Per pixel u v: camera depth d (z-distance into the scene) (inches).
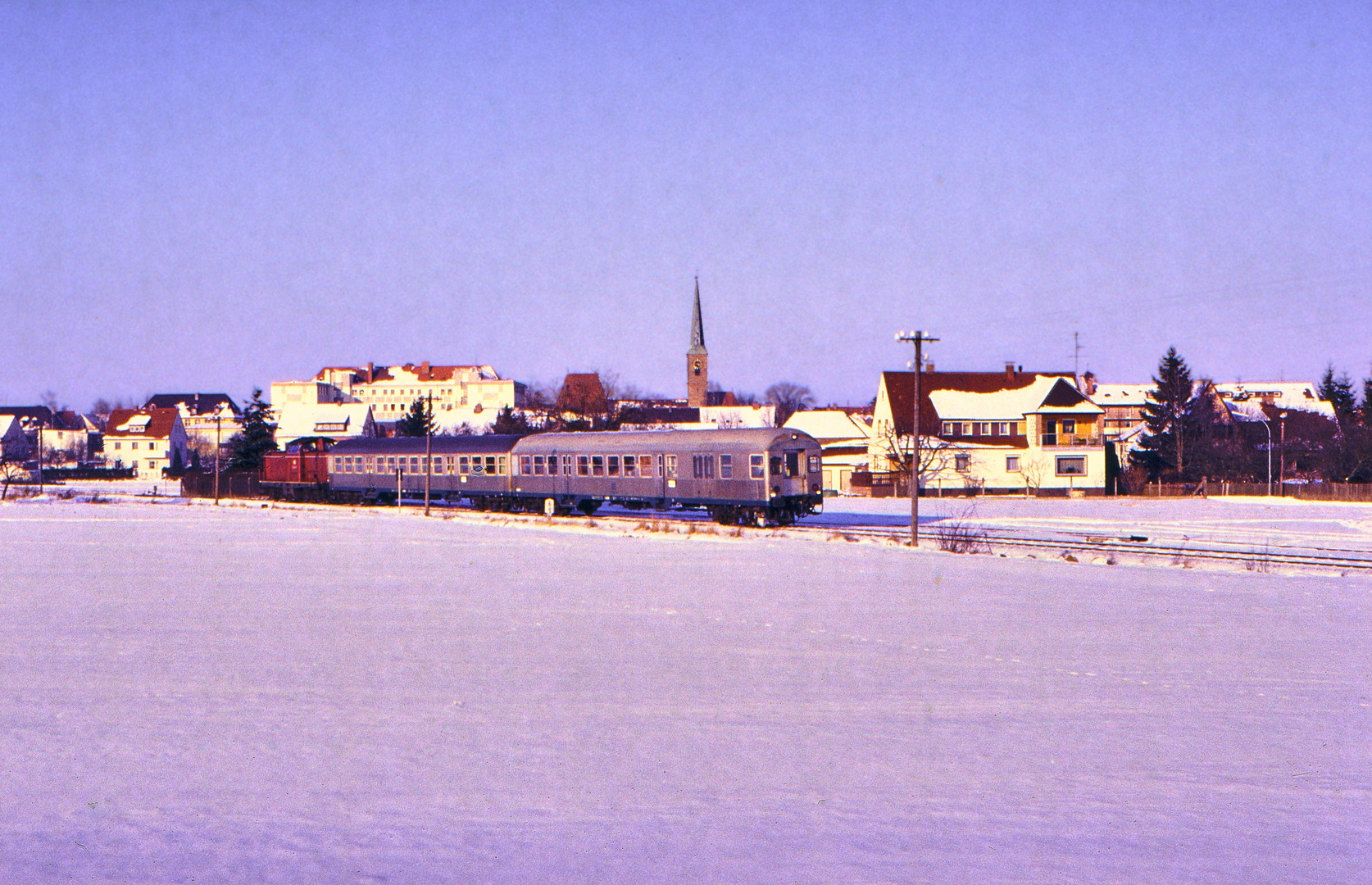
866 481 4505.4
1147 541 2210.9
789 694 808.9
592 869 475.2
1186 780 605.0
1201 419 4881.9
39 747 666.2
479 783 597.3
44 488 5940.0
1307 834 521.3
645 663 924.6
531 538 2241.6
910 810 555.5
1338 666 916.6
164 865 480.4
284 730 705.6
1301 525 2748.5
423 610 1238.3
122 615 1203.2
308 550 2032.5
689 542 2112.5
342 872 472.1
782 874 470.0
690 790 586.2
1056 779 605.3
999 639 1042.7
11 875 467.5
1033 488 4323.3
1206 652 978.7
